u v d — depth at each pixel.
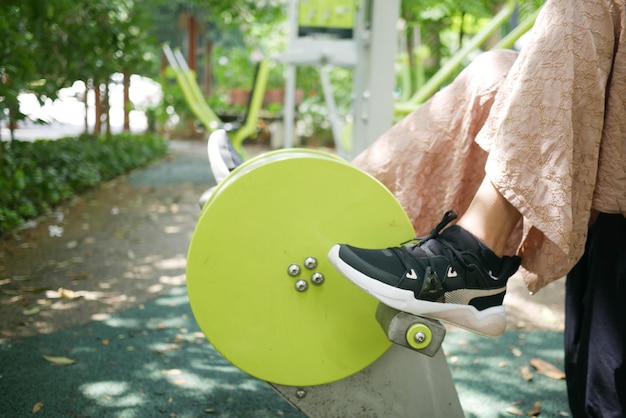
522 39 1.11
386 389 1.15
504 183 1.01
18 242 3.38
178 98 12.28
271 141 11.44
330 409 1.14
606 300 1.22
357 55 3.56
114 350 1.94
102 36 4.94
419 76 6.74
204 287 1.05
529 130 1.01
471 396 1.69
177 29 14.31
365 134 2.96
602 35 1.03
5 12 3.12
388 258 0.99
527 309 2.51
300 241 1.06
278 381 1.09
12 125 4.51
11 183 3.70
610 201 1.07
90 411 1.53
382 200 1.07
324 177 1.06
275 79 12.09
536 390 1.73
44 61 4.12
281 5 10.38
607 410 1.22
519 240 1.15
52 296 2.49
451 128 1.21
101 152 6.45
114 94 7.81
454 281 1.00
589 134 1.03
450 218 1.04
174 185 5.99
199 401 1.61
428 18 8.19
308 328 1.09
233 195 1.04
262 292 1.07
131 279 2.77
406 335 0.99
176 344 2.01
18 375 1.73
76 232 3.70
